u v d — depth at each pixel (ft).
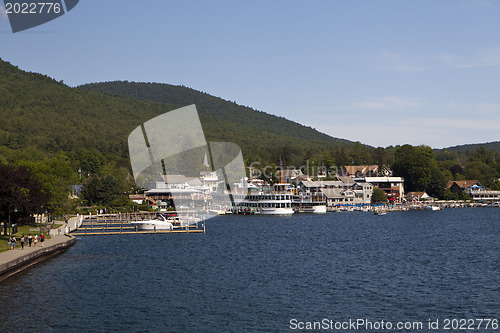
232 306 168.66
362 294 186.39
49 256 262.88
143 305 168.35
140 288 193.26
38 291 184.65
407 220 574.97
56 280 204.74
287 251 302.66
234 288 195.11
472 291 190.80
